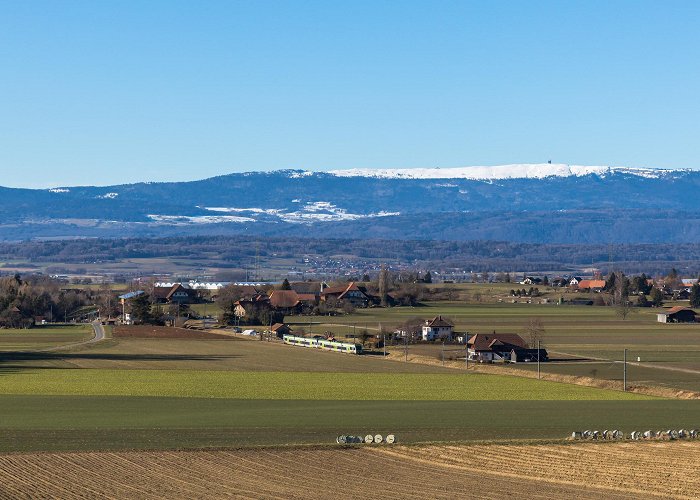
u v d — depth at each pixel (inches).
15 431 5196.9
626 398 6948.8
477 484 3900.1
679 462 4333.2
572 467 4229.8
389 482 3929.6
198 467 4195.4
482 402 6653.5
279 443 4805.6
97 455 4441.4
